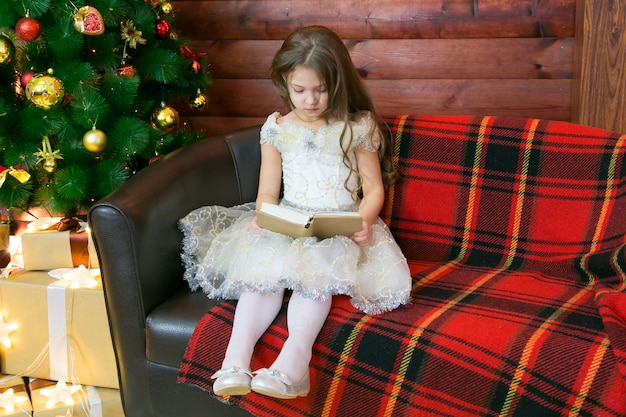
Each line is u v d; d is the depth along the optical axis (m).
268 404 1.71
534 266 2.00
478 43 2.46
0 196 2.10
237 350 1.63
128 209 1.80
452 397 1.55
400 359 1.60
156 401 1.87
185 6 2.70
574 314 1.65
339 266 1.73
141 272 1.81
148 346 1.83
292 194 2.05
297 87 1.94
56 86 1.96
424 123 2.18
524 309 1.69
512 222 2.05
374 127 2.04
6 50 1.98
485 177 2.08
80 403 2.02
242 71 2.70
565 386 1.47
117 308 1.84
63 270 2.17
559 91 2.44
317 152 2.03
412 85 2.54
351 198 2.05
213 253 1.91
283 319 1.74
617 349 1.46
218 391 1.60
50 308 2.07
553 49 2.41
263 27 2.63
